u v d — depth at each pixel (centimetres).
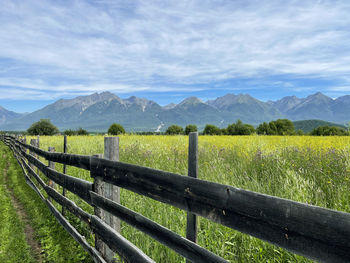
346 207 341
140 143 1159
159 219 400
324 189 435
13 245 464
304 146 753
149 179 232
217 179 526
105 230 309
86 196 381
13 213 637
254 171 569
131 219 255
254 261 286
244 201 142
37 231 531
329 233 104
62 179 512
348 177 449
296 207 116
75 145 1479
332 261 102
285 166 555
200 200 175
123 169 276
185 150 921
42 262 412
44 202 699
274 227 125
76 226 505
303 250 112
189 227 189
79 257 406
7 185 966
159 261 315
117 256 301
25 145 1138
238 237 326
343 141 955
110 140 315
